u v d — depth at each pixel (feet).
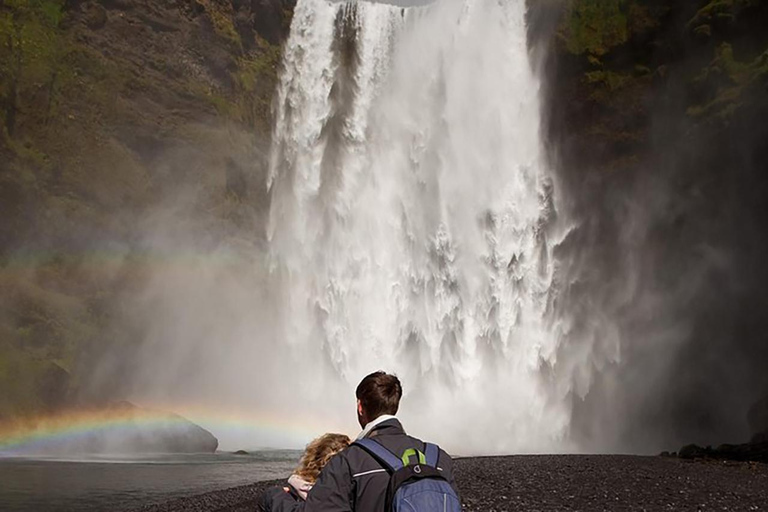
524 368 142.20
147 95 141.38
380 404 15.35
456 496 13.98
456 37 157.58
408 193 155.43
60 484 65.36
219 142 147.13
